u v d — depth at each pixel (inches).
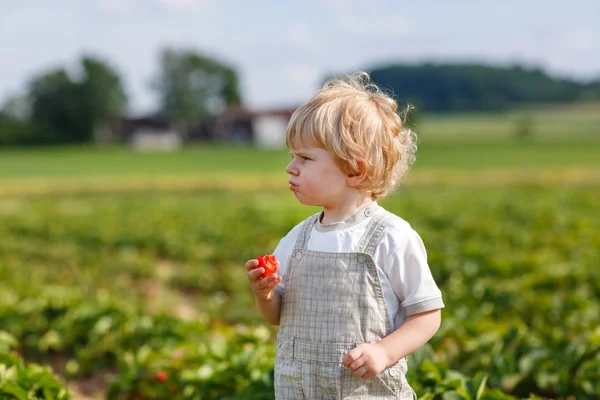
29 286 291.1
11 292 278.8
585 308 245.1
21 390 130.0
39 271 378.0
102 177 1515.7
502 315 255.4
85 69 4197.8
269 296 98.5
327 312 95.4
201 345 177.6
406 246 96.3
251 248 438.0
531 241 420.2
